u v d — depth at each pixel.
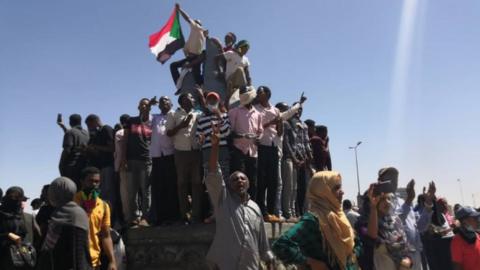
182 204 7.17
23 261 6.49
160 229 6.85
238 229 5.07
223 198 5.24
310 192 3.94
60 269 4.31
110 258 5.26
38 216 5.41
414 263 6.41
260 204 7.43
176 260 6.56
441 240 9.34
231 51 10.17
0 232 6.54
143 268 6.84
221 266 5.03
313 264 3.72
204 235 6.37
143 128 8.27
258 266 5.10
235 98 9.68
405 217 6.57
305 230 3.77
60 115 9.22
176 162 7.20
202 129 6.96
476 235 6.29
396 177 6.08
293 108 8.12
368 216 5.42
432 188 8.46
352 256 3.81
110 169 8.64
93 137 8.82
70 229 4.38
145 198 8.12
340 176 3.91
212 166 5.24
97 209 5.29
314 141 9.55
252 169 7.16
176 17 11.86
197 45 10.58
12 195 6.72
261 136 7.37
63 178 4.61
